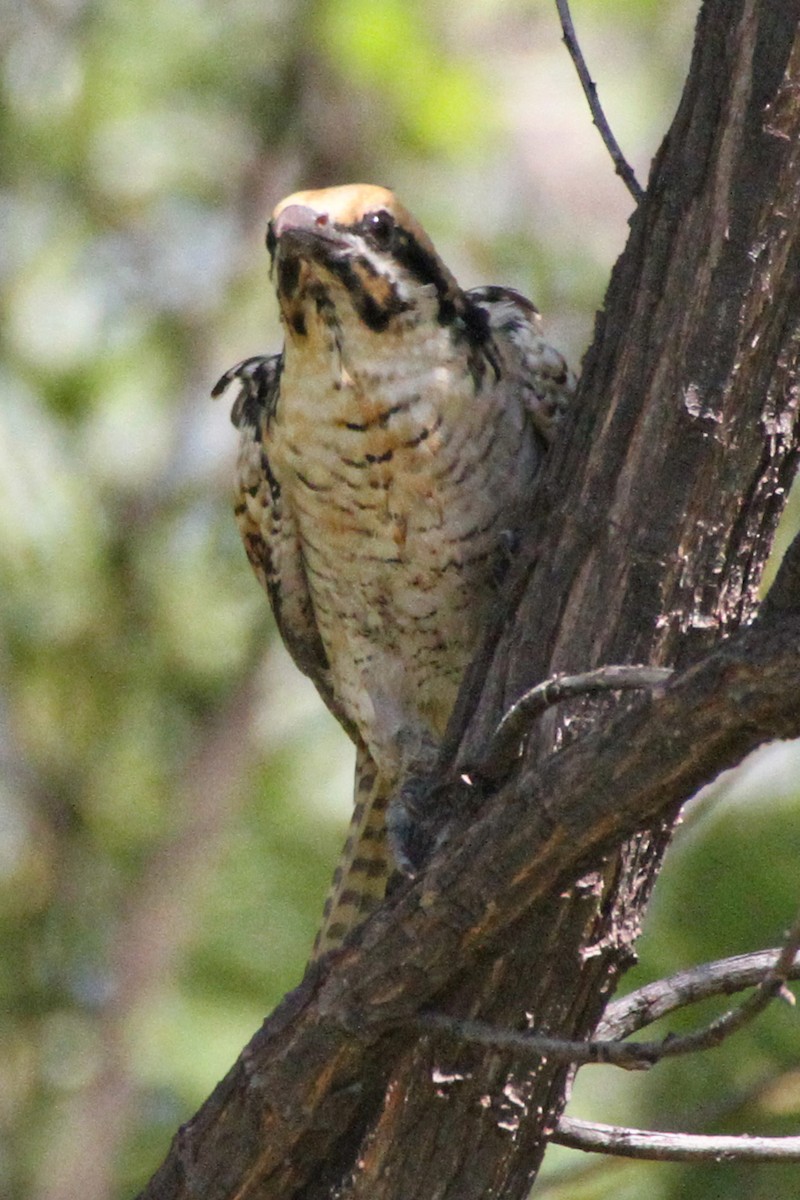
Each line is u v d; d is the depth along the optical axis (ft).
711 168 22.00
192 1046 40.55
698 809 29.58
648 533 22.12
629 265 22.80
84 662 48.26
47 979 46.21
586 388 23.09
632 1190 29.81
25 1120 44.34
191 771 46.83
